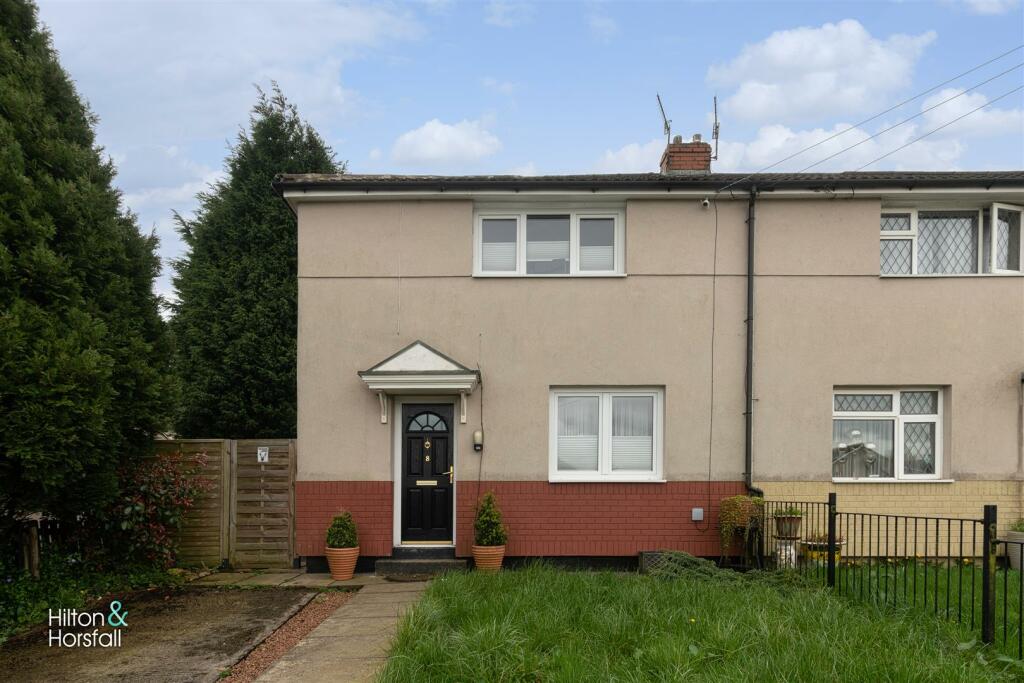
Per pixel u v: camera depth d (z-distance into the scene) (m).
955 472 9.84
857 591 7.49
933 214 10.41
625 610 6.40
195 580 9.48
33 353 7.42
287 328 17.47
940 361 9.94
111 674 6.04
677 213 10.11
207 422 17.16
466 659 5.12
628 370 9.98
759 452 9.90
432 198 10.04
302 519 9.88
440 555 9.95
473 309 10.05
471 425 9.93
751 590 7.34
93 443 7.90
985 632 5.70
